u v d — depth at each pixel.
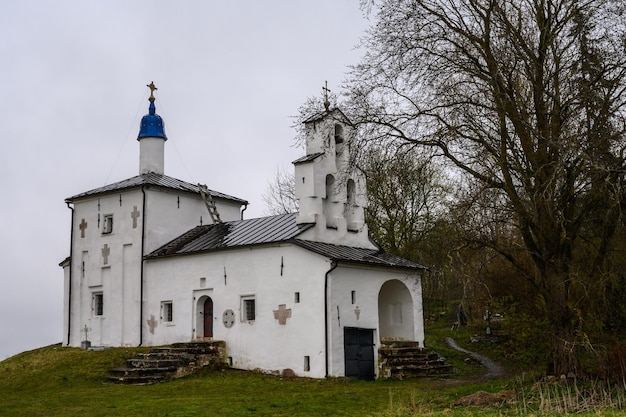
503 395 20.66
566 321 22.56
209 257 34.50
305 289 30.59
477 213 22.86
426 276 45.47
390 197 45.25
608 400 18.30
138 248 37.50
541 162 22.36
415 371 31.09
